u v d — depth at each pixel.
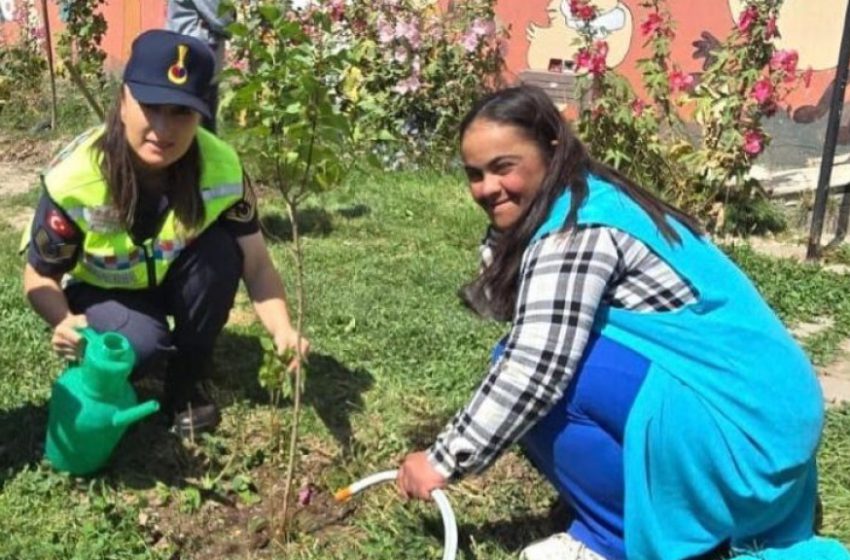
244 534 2.98
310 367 4.05
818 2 7.29
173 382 3.45
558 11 8.07
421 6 8.17
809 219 6.73
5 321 4.30
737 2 7.50
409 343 4.38
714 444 2.55
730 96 6.22
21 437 3.36
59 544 2.84
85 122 9.16
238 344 4.24
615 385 2.54
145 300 3.32
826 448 3.57
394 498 3.15
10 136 9.08
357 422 3.64
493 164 2.52
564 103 7.57
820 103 7.40
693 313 2.55
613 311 2.55
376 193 6.99
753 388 2.55
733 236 6.52
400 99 7.79
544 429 2.65
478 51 7.93
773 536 2.77
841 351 4.66
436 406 3.80
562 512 3.08
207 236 3.26
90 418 2.99
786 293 5.33
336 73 3.26
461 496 3.17
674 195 6.39
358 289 5.00
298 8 4.00
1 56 10.04
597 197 2.52
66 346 3.04
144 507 3.05
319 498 3.16
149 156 2.95
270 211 6.41
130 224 3.10
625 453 2.56
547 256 2.48
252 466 3.30
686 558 2.65
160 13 10.23
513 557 2.87
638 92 7.91
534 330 2.46
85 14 8.91
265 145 2.76
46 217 3.06
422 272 5.36
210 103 3.20
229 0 2.88
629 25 7.88
